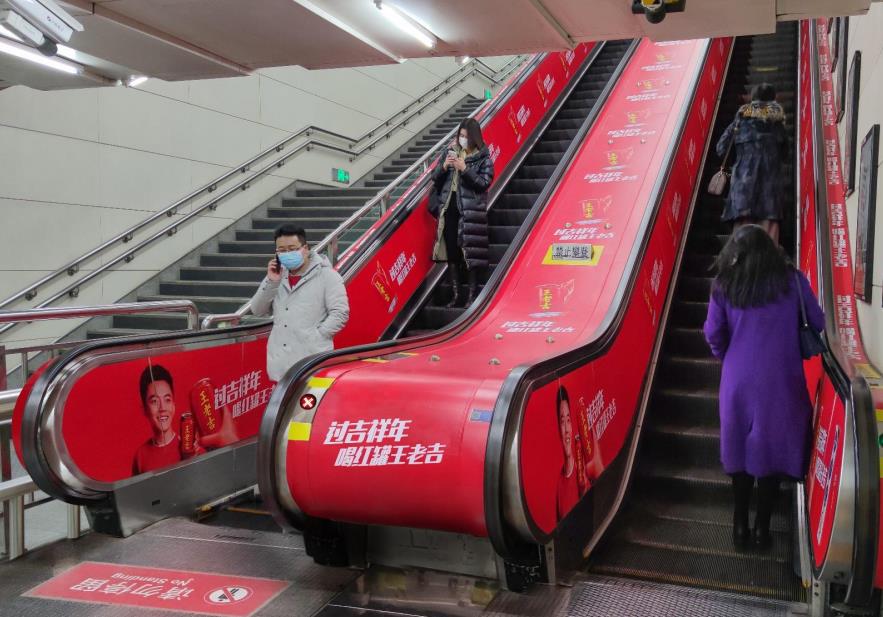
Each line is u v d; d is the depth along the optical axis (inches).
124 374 168.9
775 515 179.2
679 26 186.7
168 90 359.6
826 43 288.5
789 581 149.9
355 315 238.4
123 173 337.7
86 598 131.9
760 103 264.8
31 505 155.1
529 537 123.6
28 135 296.8
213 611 126.3
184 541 160.9
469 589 134.0
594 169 297.3
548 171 346.9
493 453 120.0
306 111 458.3
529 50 211.0
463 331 219.5
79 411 156.8
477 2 170.9
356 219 263.1
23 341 290.4
